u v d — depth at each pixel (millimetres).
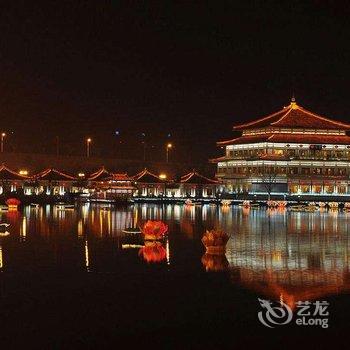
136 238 70188
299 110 186625
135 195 171625
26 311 37219
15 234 74125
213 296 40469
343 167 177750
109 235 73125
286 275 47000
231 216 112062
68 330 33969
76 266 50750
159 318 36000
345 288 42469
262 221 99375
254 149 179625
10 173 162875
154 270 49062
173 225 89875
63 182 168625
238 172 181625
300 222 97125
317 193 175125
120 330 34031
